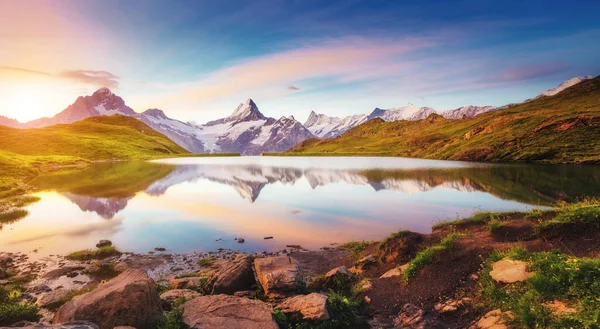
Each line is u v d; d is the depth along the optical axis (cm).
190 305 1236
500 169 8525
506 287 1148
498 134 13862
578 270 1015
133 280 1168
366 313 1344
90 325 939
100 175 9312
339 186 6384
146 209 4303
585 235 1366
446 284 1352
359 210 4012
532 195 4594
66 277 2052
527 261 1220
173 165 14012
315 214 3847
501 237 1606
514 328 962
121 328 991
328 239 2836
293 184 6856
